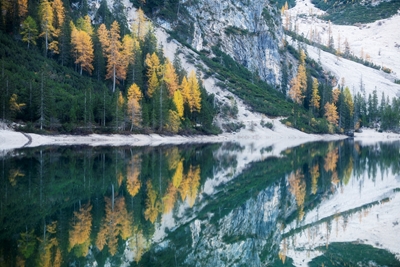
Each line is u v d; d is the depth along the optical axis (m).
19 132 74.81
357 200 36.69
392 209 33.22
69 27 115.69
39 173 39.53
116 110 93.06
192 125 119.38
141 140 96.12
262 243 24.67
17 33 106.88
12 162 46.25
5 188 31.58
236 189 39.59
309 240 25.36
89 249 18.92
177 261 19.56
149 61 121.69
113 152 65.62
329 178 47.47
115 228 22.66
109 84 116.19
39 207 26.27
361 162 64.00
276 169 53.62
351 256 22.52
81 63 111.50
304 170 53.41
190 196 34.22
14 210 25.14
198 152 74.94
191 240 23.25
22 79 84.75
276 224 28.92
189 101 120.25
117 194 31.78
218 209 31.17
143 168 47.56
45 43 108.00
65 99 87.75
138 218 25.33
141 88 115.25
